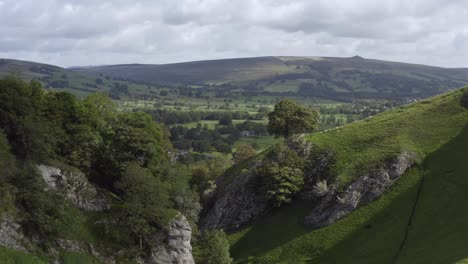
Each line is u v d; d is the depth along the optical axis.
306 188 115.81
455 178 100.38
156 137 106.56
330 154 120.44
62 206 75.06
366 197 106.12
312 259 96.00
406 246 87.44
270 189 115.50
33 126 78.12
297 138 128.00
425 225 91.31
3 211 67.81
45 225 70.88
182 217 88.19
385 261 85.25
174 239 85.31
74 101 95.81
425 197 99.19
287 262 96.81
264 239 107.69
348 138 125.62
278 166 118.31
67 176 83.00
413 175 106.94
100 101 115.62
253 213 117.12
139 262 81.44
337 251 95.44
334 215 104.88
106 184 94.44
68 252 73.88
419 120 125.69
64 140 87.50
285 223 109.88
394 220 96.94
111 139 95.44
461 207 91.31
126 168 88.56
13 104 78.81
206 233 100.38
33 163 78.00
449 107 127.44
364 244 93.81
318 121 149.75
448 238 83.06
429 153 111.62
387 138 120.44
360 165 113.31
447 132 116.81
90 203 84.38
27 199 71.38
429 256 78.62
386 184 106.88
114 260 78.75
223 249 93.06
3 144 72.94
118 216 84.44
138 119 105.19
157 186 86.69
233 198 122.88
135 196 82.62
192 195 102.88
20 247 67.56
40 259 68.75
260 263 98.75
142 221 81.56
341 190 109.00
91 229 80.50
